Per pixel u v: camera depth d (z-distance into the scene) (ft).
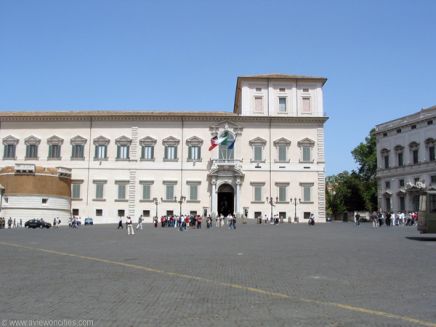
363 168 393.70
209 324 36.81
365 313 40.52
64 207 280.31
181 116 293.84
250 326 36.19
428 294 48.80
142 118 296.30
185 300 46.03
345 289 51.67
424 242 119.85
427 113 298.56
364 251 94.84
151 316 39.37
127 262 77.82
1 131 299.99
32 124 299.38
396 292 49.88
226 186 295.89
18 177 270.05
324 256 85.66
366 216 335.06
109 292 50.24
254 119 294.05
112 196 292.20
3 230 203.10
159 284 55.36
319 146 293.23
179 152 294.05
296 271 65.87
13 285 54.65
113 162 294.46
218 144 289.53
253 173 291.38
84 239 140.05
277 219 270.46
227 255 88.94
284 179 291.38
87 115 295.69
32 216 267.18
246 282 56.54
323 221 287.69
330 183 493.77
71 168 294.05
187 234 168.04
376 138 345.72
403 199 312.50
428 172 293.23
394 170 323.16
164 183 291.79
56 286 53.98
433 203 130.21
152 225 265.54
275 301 45.52
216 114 294.87
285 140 292.61
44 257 86.33
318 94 297.33
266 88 297.74
